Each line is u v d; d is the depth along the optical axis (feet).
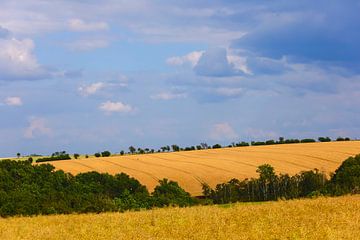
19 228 92.89
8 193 189.88
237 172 313.32
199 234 76.02
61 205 178.09
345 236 69.97
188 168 323.78
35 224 98.58
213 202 269.44
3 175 219.82
